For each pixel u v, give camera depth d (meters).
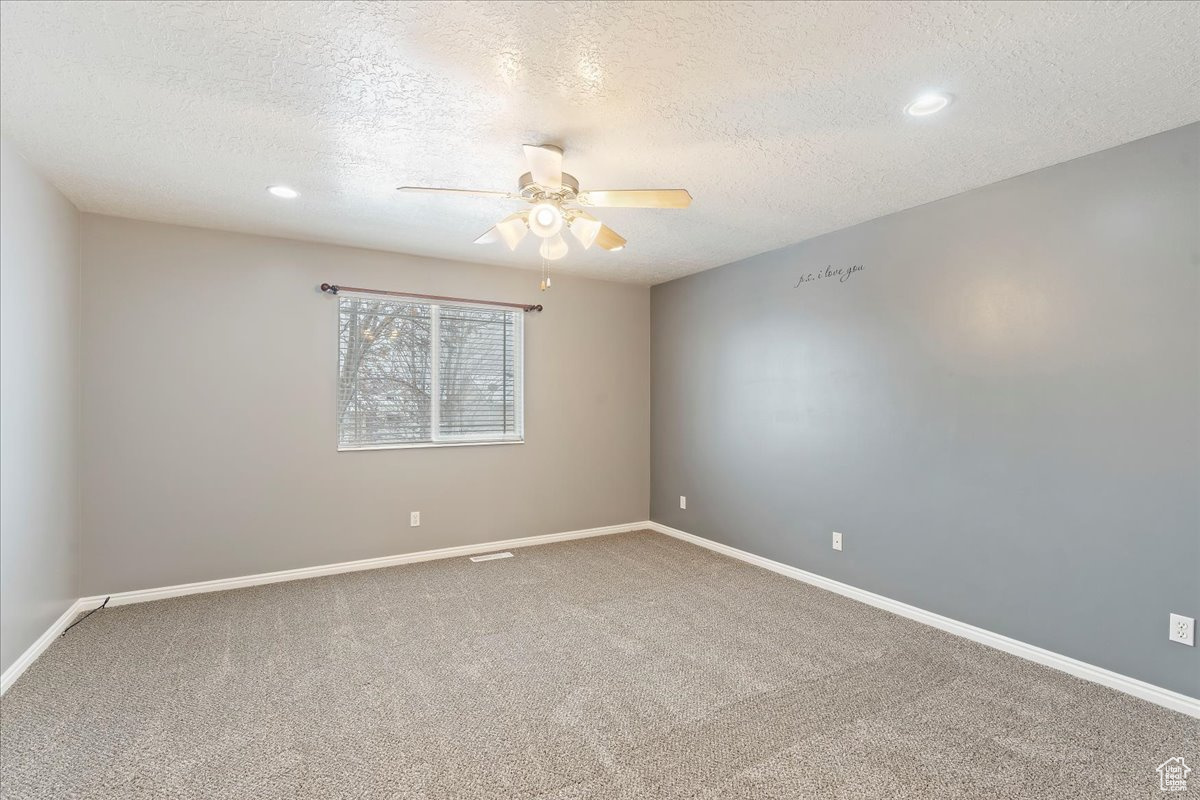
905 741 2.03
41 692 2.33
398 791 1.76
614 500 5.23
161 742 2.00
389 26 1.62
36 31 1.64
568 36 1.67
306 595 3.52
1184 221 2.21
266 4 1.53
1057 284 2.58
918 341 3.16
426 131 2.27
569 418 4.98
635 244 3.95
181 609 3.27
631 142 2.37
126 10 1.55
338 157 2.52
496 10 1.55
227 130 2.27
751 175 2.73
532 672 2.54
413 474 4.27
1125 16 1.57
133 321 3.38
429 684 2.43
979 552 2.88
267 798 1.72
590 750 1.97
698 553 4.54
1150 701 2.30
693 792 1.76
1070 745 2.01
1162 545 2.28
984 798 1.74
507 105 2.07
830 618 3.19
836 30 1.64
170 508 3.48
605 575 3.95
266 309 3.75
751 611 3.29
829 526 3.68
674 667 2.59
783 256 4.02
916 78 1.90
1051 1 1.51
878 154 2.49
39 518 2.71
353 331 4.07
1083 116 2.15
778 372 4.05
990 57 1.78
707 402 4.72
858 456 3.49
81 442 3.24
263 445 3.75
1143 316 2.32
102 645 2.78
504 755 1.94
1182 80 1.89
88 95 2.01
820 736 2.06
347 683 2.43
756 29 1.64
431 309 4.38
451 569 4.08
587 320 5.07
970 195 2.92
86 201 3.08
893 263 3.29
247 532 3.70
